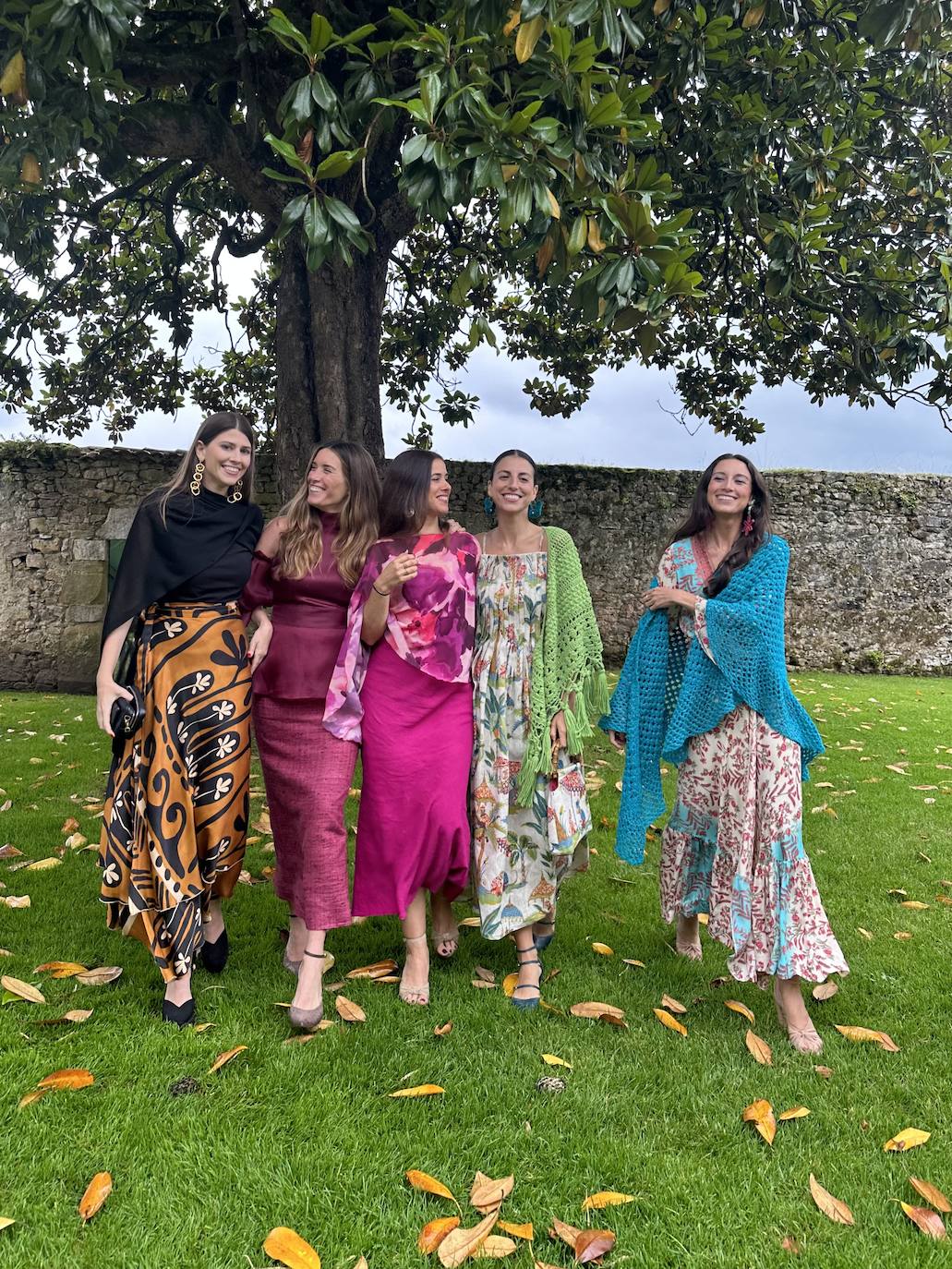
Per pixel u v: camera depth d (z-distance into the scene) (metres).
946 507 12.05
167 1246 1.56
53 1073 2.08
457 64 3.58
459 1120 1.98
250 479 2.63
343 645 2.59
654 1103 2.08
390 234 6.02
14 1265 1.50
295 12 4.57
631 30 3.50
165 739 2.36
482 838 2.63
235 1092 2.05
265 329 10.23
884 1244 1.62
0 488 10.38
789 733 2.42
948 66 6.14
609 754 6.23
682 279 3.86
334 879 2.45
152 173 7.07
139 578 2.38
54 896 3.29
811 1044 2.37
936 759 6.23
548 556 2.71
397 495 2.63
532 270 8.40
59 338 9.63
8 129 3.94
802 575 12.02
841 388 7.91
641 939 3.14
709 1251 1.60
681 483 11.65
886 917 3.31
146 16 5.15
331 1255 1.55
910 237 6.47
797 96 5.44
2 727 7.06
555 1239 1.61
